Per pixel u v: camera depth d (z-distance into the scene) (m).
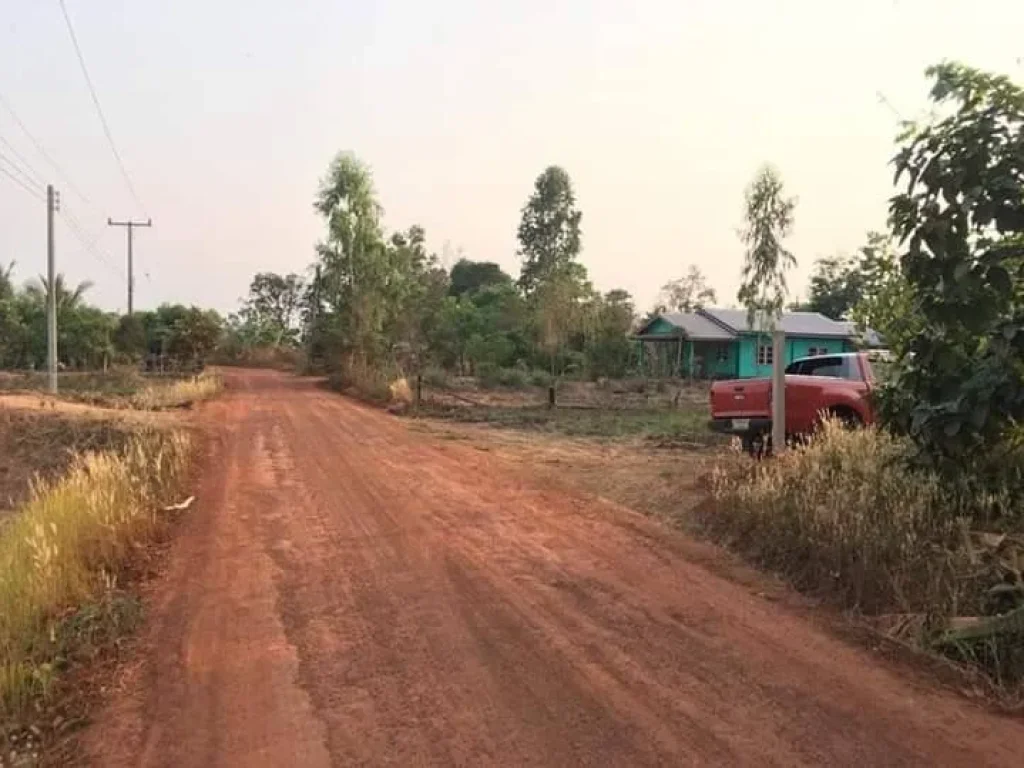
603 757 4.04
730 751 4.05
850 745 4.09
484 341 46.31
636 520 9.22
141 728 4.53
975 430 5.88
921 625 5.46
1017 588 5.35
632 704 4.61
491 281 87.88
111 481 9.75
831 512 6.87
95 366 53.31
